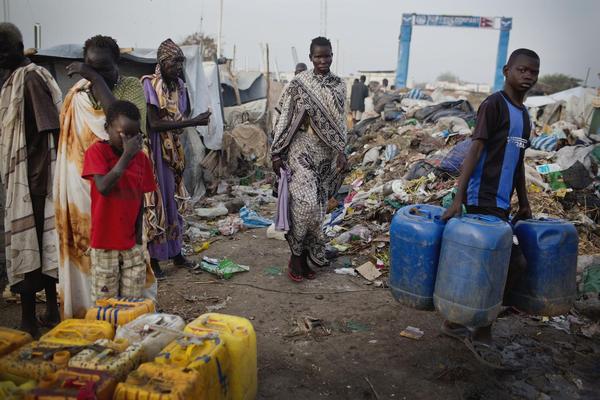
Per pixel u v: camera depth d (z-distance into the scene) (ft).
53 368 6.84
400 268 9.57
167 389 6.29
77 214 10.70
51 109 10.50
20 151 10.49
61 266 10.85
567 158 21.67
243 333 8.00
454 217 9.15
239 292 14.44
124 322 8.38
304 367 10.33
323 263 15.66
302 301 13.82
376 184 25.94
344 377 9.98
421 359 10.64
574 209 19.21
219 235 20.70
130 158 9.11
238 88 51.24
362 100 57.82
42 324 11.79
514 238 9.56
